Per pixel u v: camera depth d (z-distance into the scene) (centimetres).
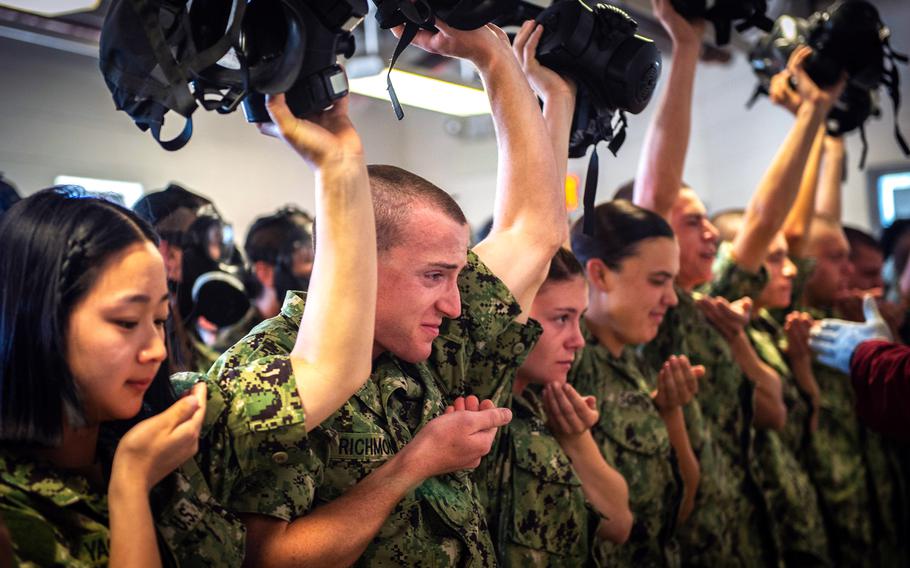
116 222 104
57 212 102
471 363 160
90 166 467
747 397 247
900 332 345
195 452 110
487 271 155
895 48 582
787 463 263
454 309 142
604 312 209
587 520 171
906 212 585
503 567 164
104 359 102
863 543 289
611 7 170
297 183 574
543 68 172
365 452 131
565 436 180
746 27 229
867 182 597
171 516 111
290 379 115
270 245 271
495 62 160
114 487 102
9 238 102
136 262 103
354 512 122
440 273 140
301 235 269
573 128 176
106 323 102
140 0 106
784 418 260
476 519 143
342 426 131
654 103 625
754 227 262
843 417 293
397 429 139
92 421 108
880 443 303
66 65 457
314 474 124
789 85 266
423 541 135
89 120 467
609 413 201
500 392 162
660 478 202
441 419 132
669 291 211
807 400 281
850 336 267
